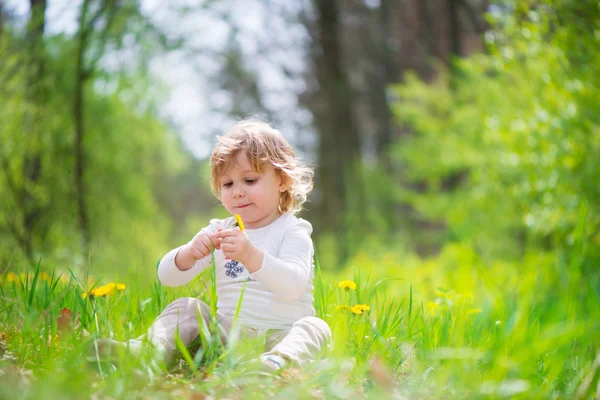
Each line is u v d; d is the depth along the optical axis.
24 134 9.24
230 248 2.79
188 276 3.08
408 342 3.05
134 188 11.85
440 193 14.24
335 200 19.16
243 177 3.12
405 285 7.85
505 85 8.34
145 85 11.77
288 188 3.25
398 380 2.65
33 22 9.03
